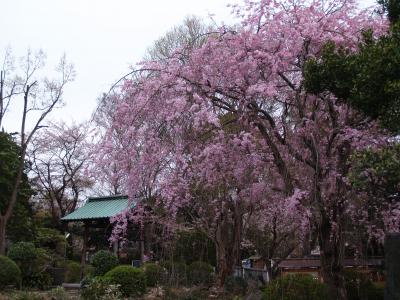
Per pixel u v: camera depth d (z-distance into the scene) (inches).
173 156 330.6
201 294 436.5
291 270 490.3
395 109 256.7
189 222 522.3
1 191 794.8
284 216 362.3
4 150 808.3
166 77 324.2
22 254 631.2
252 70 319.9
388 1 314.2
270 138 318.7
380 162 255.8
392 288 215.9
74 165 1143.6
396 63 254.5
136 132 328.2
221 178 361.7
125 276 474.0
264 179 355.3
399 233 218.8
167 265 498.6
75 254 986.1
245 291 445.1
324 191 304.0
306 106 329.1
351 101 280.4
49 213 1148.5
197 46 355.9
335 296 301.4
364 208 314.3
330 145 308.3
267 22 327.9
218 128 322.7
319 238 307.1
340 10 337.1
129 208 390.6
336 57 284.2
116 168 345.7
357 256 359.9
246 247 608.4
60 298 455.8
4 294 487.5
